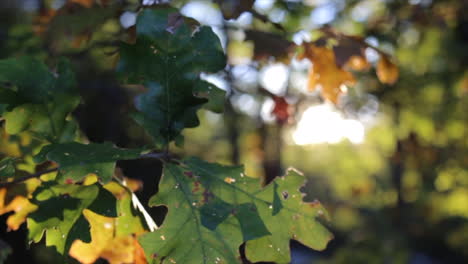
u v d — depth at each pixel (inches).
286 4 136.9
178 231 54.3
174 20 60.1
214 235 54.4
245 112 214.2
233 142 258.7
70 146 56.1
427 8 165.8
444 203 316.2
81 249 61.9
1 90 60.1
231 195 57.2
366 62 99.7
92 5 100.0
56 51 118.2
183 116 59.5
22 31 122.9
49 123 62.2
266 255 61.0
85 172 52.4
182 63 59.7
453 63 244.1
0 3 260.5
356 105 246.1
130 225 61.8
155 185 197.5
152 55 59.1
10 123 60.5
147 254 53.4
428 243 526.6
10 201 63.0
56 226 56.6
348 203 341.7
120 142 167.8
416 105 262.4
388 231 311.6
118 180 62.8
